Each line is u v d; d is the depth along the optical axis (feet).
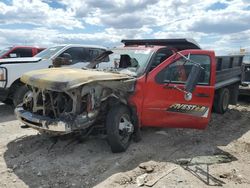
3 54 43.29
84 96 16.17
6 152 17.49
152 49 20.07
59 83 15.46
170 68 19.29
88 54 35.17
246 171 15.78
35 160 16.37
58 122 15.49
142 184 13.93
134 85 18.06
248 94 32.81
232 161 17.10
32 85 16.70
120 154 17.29
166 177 14.64
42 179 14.33
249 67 34.32
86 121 15.94
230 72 28.14
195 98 19.48
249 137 21.89
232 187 13.97
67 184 13.91
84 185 13.85
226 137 21.71
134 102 18.03
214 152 18.42
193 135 21.74
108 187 13.65
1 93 27.22
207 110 19.94
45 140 19.27
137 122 18.35
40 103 17.07
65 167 15.57
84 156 16.96
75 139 18.63
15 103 26.35
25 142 19.07
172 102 19.22
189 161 16.79
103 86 16.58
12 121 24.85
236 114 29.04
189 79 17.61
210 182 14.33
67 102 16.37
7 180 14.16
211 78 19.93
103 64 21.34
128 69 19.38
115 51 21.47
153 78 18.66
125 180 14.25
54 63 28.91
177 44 24.02
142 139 20.03
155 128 22.56
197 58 20.17
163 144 19.42
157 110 18.92
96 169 15.40
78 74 16.43
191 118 19.75
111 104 17.35
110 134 16.84
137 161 16.51
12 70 27.43
